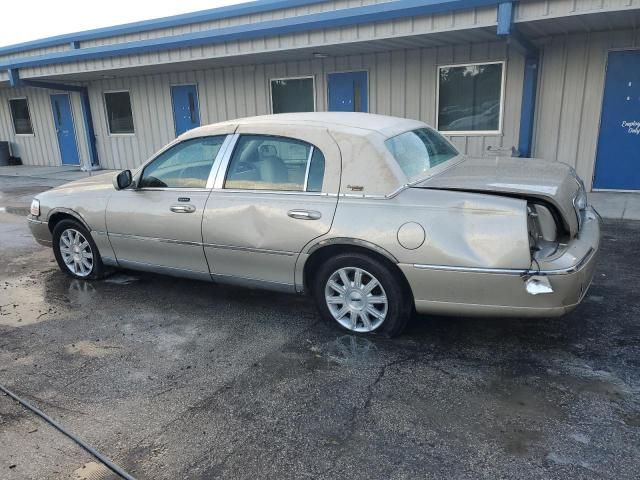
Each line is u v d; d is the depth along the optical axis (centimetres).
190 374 350
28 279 558
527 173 381
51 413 310
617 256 560
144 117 1417
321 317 430
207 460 265
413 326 407
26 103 1681
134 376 349
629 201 816
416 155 402
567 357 353
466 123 984
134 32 1379
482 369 342
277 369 352
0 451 277
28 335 419
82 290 517
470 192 347
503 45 909
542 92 902
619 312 419
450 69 969
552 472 247
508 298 333
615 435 272
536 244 334
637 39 811
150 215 459
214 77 1255
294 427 289
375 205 362
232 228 414
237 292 499
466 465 254
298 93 1152
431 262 344
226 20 1223
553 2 688
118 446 278
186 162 449
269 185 405
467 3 728
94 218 502
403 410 301
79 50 1213
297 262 394
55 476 256
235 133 428
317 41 903
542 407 298
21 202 1052
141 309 465
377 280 372
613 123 864
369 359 360
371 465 257
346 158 377
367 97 1066
